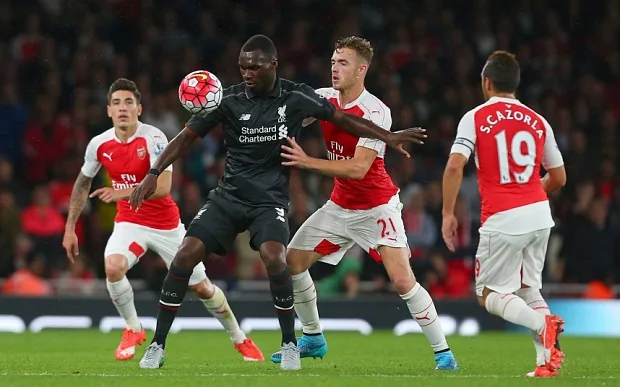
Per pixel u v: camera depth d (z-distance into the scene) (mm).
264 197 27359
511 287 27188
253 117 27172
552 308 54375
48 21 73750
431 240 60688
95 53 72125
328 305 53781
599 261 58375
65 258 58625
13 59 72062
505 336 51219
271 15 77562
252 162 27438
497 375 27188
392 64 75500
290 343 27859
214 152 66562
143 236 34375
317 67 73125
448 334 53469
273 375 26219
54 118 67625
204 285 32250
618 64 79750
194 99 26938
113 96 34125
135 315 33781
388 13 78438
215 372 27250
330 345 43250
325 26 77625
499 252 27000
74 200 35094
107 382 24312
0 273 57219
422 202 61188
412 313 29578
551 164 28406
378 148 28641
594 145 72688
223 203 27438
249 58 26812
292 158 27188
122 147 34438
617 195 67562
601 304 53938
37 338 46000
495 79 27750
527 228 26797
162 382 24266
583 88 76438
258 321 53219
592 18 81125
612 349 42281
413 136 28125
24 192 63438
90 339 45438
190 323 52812
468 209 61906
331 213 30812
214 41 74875
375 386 23703
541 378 25625
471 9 80188
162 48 73812
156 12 75312
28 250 57406
